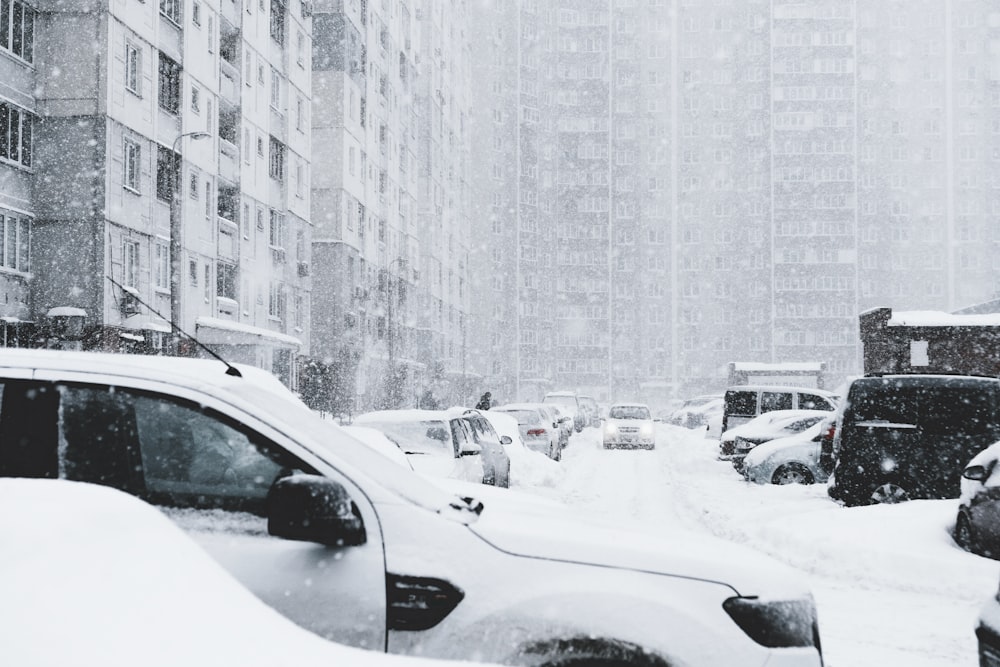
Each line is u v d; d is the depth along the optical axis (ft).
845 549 31.40
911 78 339.16
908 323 98.12
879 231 336.29
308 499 9.32
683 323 343.05
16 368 10.58
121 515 6.23
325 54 175.42
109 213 95.50
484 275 326.44
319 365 172.45
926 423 40.04
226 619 5.77
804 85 339.16
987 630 16.44
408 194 229.25
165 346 104.42
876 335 99.14
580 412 156.76
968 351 96.99
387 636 9.53
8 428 10.41
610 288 346.95
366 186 190.60
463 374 277.85
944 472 39.47
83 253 93.81
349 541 9.81
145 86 103.24
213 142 121.19
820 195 335.47
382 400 199.62
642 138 350.84
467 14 311.47
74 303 93.71
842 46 338.34
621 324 346.95
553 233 349.00
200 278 116.47
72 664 4.99
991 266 331.77
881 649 20.84
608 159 350.02
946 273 333.21
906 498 39.83
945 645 21.20
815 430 60.39
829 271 333.42
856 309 331.98
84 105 94.99
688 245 345.31
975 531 29.84
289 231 151.02
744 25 346.74
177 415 11.15
